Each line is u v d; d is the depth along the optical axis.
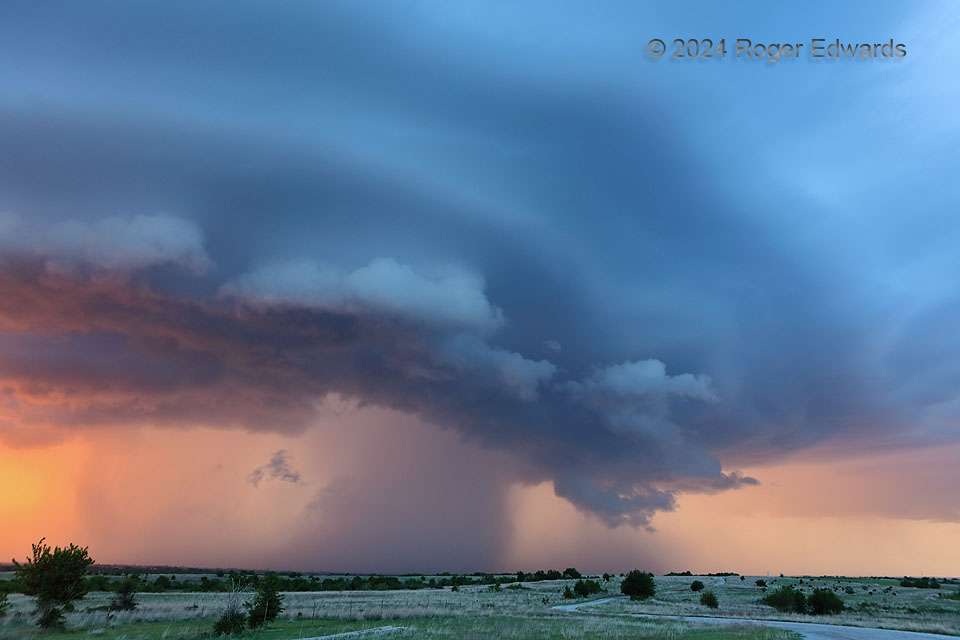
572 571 188.75
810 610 73.25
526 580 178.25
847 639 35.66
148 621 44.09
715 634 38.16
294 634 36.41
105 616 43.00
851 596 121.25
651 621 53.91
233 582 41.94
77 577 37.44
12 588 36.12
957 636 39.12
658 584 171.12
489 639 33.34
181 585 116.88
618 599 108.81
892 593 131.00
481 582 175.38
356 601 80.38
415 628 40.72
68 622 38.47
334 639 33.53
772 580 190.88
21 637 31.20
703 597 90.50
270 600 42.53
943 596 118.88
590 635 36.16
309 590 130.38
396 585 153.75
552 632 38.00
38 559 36.91
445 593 116.50
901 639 36.12
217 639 34.03
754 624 49.88
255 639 33.69
